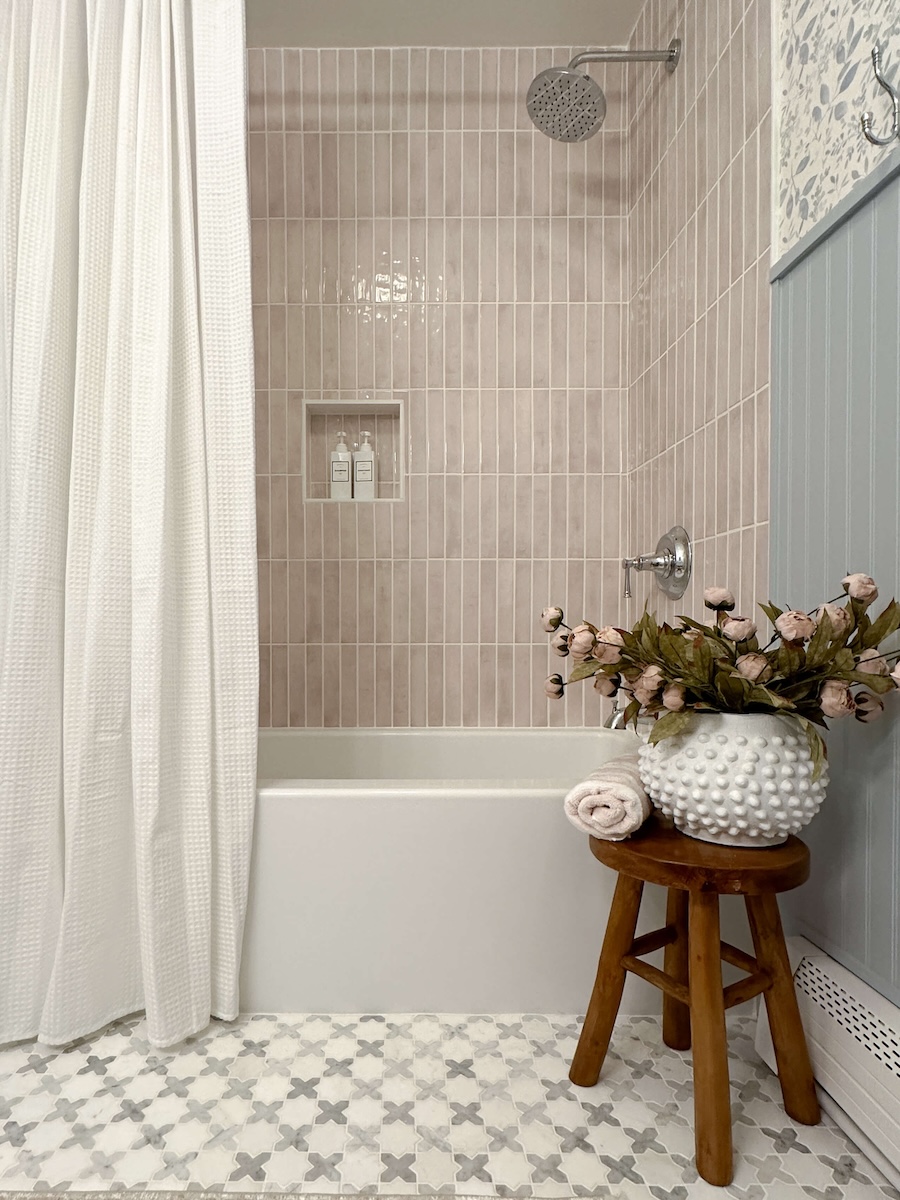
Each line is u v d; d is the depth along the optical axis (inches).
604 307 93.1
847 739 46.9
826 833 49.4
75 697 55.9
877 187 42.3
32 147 56.9
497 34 89.8
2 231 57.2
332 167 92.0
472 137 92.1
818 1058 46.3
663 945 49.8
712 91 66.3
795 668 40.8
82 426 56.3
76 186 57.6
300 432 92.8
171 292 56.5
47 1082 49.9
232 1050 53.6
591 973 58.7
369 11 85.7
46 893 55.3
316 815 58.5
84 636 56.1
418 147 92.1
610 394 93.4
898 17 41.0
